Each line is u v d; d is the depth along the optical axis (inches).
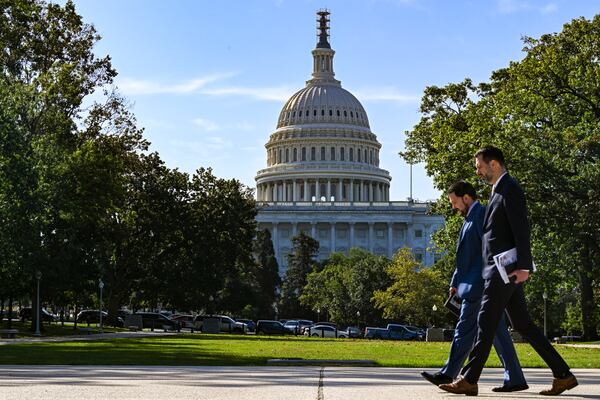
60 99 2864.2
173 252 4229.8
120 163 3186.5
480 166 547.8
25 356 1246.9
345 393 540.4
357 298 5684.1
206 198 4247.0
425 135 3221.0
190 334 3257.9
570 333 4579.2
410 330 3868.1
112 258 3895.2
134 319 4089.6
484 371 927.7
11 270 2544.3
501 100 2481.5
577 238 2020.2
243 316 6796.3
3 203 2218.3
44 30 2999.5
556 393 548.4
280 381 660.1
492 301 532.4
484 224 546.9
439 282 5442.9
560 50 2551.7
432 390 569.9
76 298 4104.3
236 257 4360.2
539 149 2089.1
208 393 545.3
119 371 820.6
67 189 2815.0
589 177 2011.6
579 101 2393.0
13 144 2208.4
